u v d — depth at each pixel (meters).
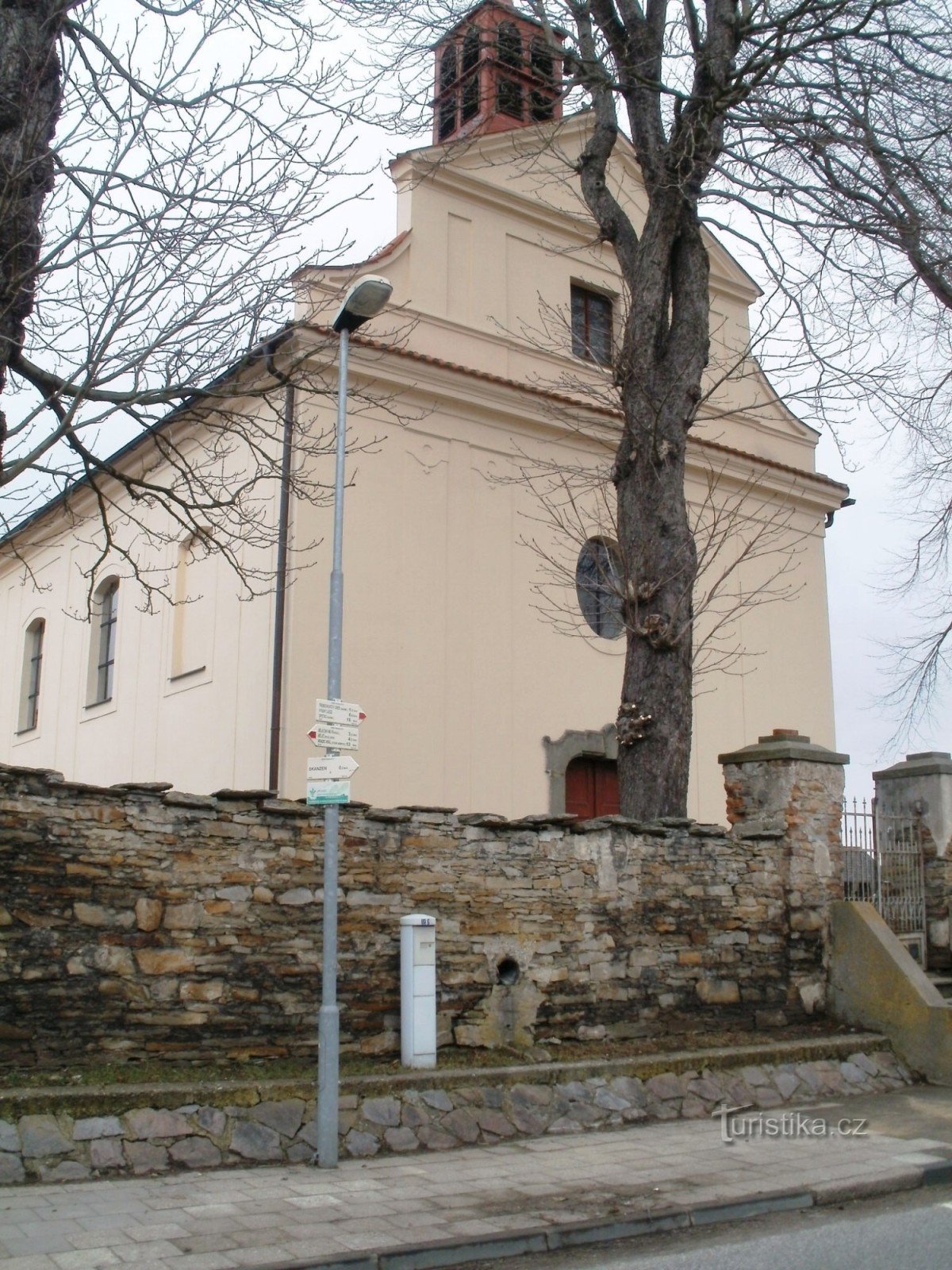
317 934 8.51
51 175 9.12
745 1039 10.38
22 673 22.55
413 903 9.02
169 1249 5.57
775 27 11.49
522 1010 9.39
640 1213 6.51
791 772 11.72
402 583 15.09
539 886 9.68
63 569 21.47
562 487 16.84
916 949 12.73
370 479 15.06
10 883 7.34
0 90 8.91
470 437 16.20
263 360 10.23
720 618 18.78
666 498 11.77
